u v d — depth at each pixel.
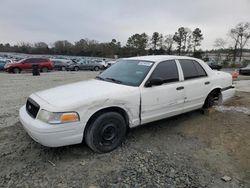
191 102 4.72
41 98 3.42
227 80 5.70
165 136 4.21
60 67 26.50
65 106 3.07
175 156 3.47
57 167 3.10
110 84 3.89
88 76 17.64
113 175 2.95
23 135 4.11
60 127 3.01
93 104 3.24
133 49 84.88
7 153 3.45
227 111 5.80
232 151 3.66
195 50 77.88
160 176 2.94
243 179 2.92
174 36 83.00
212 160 3.38
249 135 4.28
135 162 3.27
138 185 2.75
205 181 2.86
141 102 3.78
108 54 87.94
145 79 3.90
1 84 11.54
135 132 4.36
